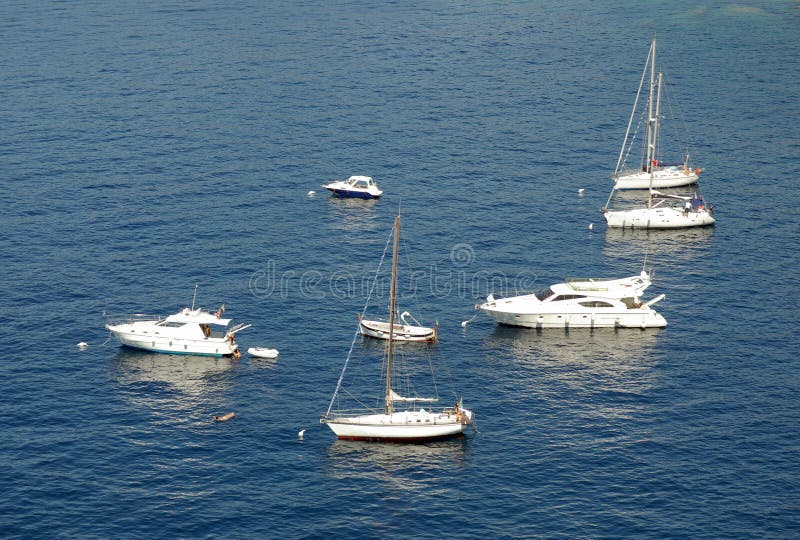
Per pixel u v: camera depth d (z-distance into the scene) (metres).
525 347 187.38
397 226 161.00
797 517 141.88
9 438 157.88
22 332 189.12
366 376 177.12
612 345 187.75
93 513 142.38
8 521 140.25
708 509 143.50
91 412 165.38
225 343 181.50
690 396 170.62
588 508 144.00
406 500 145.88
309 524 141.12
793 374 176.88
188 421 163.50
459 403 160.62
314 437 160.00
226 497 146.00
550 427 162.38
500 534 139.25
